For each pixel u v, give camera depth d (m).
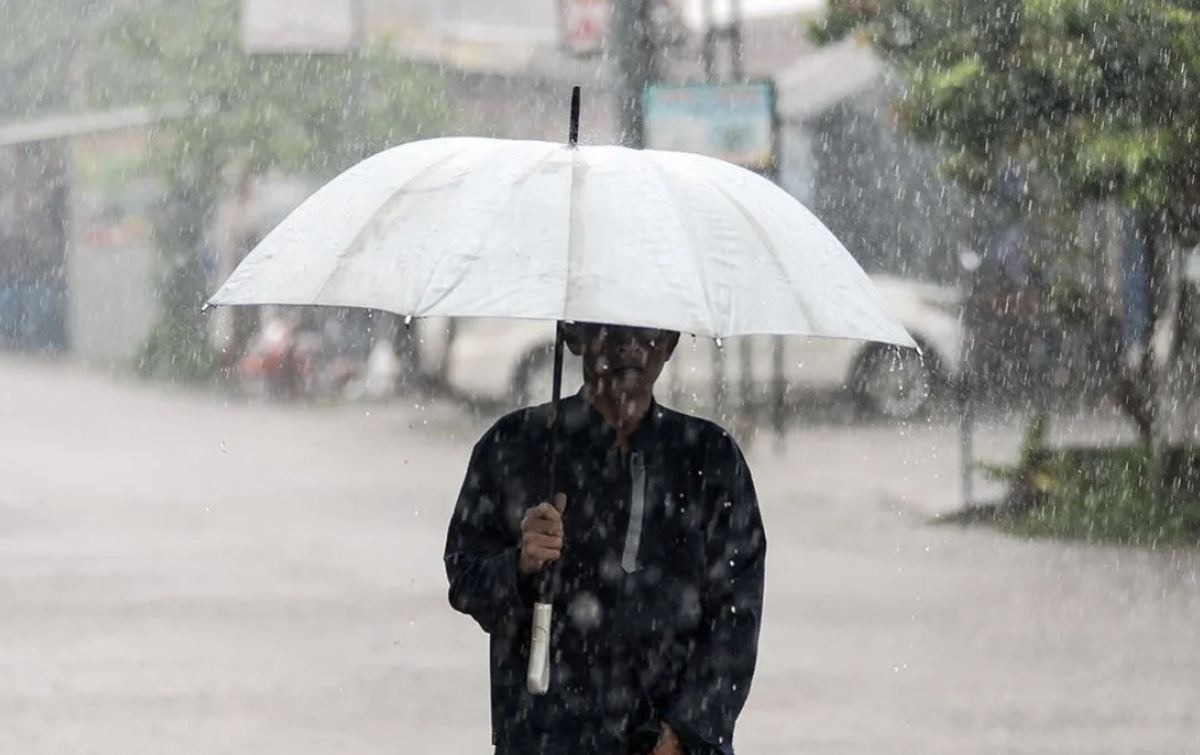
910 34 39.56
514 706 11.73
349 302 11.16
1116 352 40.47
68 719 22.47
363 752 21.27
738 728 22.34
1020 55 37.81
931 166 50.94
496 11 84.75
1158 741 22.08
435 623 28.34
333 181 12.16
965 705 23.61
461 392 60.78
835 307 11.53
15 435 58.47
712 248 11.35
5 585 30.92
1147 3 36.72
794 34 78.81
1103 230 41.16
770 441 54.28
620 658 11.70
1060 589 31.88
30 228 105.88
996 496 41.78
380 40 82.81
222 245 88.38
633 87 51.56
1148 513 37.50
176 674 24.84
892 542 36.75
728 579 11.89
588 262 11.04
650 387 11.91
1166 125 37.12
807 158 63.66
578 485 11.79
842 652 26.69
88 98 96.44
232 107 84.50
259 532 37.06
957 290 57.72
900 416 57.91
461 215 11.31
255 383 76.56
